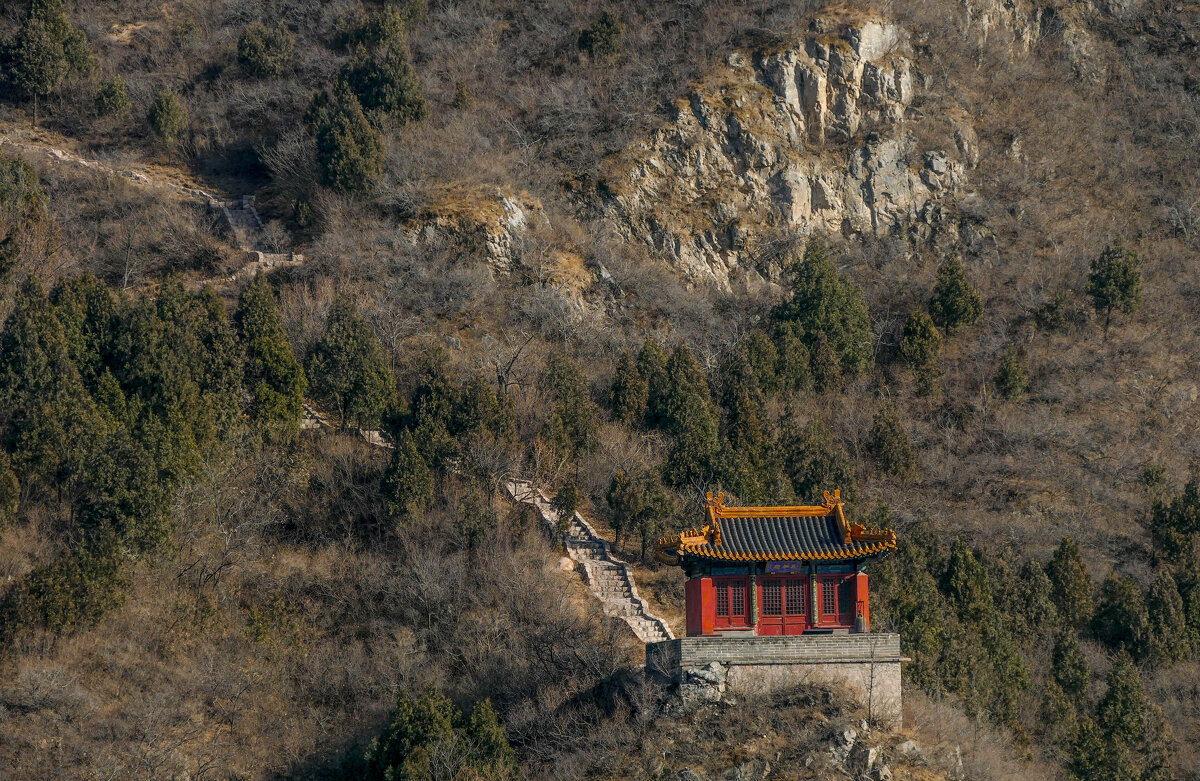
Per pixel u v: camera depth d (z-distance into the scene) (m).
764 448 118.81
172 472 102.31
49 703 85.19
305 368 120.25
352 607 99.31
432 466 110.31
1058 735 93.62
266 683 91.62
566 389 122.62
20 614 88.44
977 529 120.75
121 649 90.38
